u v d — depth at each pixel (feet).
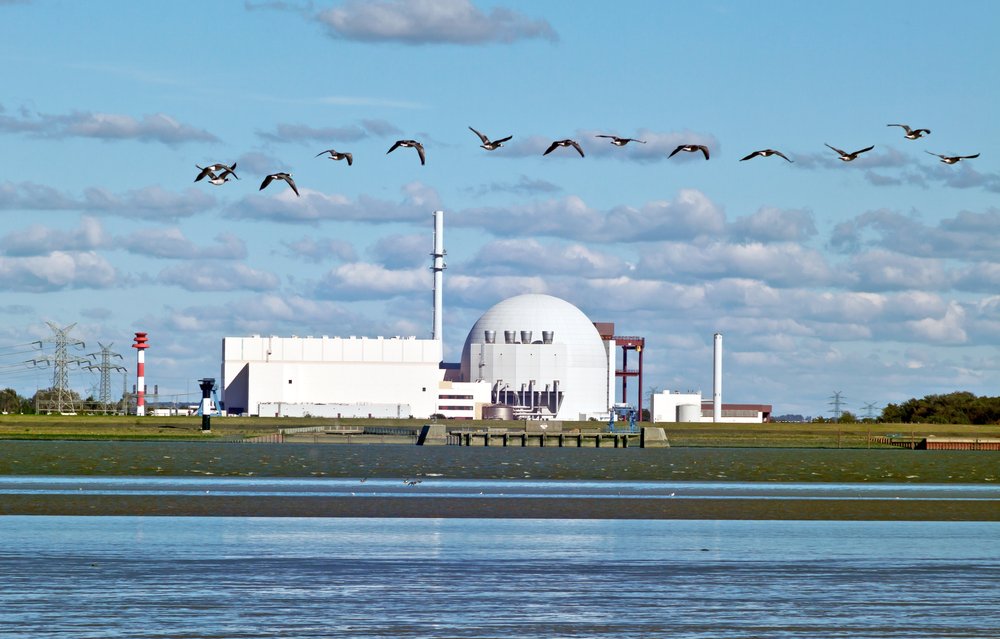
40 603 178.40
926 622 172.55
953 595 191.93
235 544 240.73
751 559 228.02
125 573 204.23
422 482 435.53
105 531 259.80
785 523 294.25
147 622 167.12
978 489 426.92
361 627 165.68
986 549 244.83
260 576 202.90
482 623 168.96
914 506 340.18
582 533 267.18
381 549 236.02
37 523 274.16
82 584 193.57
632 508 325.21
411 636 161.17
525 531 269.64
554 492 384.06
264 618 170.40
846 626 169.78
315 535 257.55
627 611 177.99
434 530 269.64
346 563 217.77
